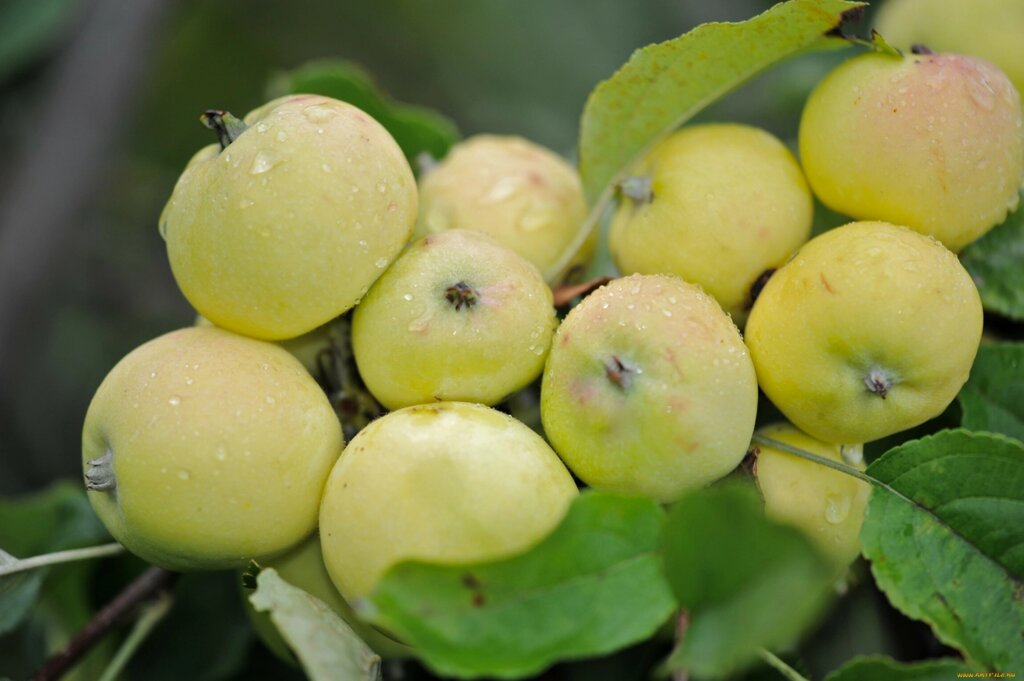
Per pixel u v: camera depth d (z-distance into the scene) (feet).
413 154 1.71
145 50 2.17
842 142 1.36
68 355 2.47
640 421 1.27
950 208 1.35
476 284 1.33
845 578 1.43
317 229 1.31
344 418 1.39
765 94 1.90
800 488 1.33
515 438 1.29
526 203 1.48
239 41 2.71
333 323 1.40
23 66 2.15
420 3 2.68
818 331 1.30
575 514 1.21
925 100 1.34
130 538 1.33
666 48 1.39
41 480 2.37
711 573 1.19
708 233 1.36
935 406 1.32
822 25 1.36
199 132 2.72
